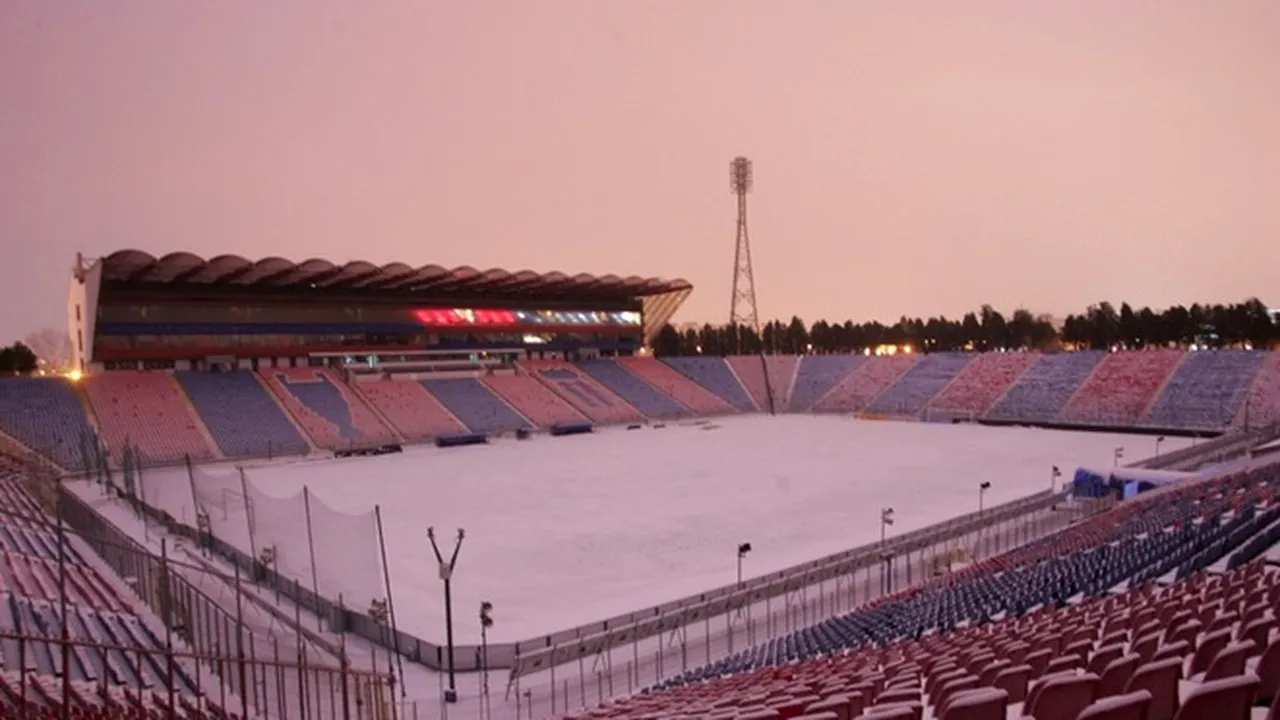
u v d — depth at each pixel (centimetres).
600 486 5450
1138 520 3331
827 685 1184
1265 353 8562
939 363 10800
